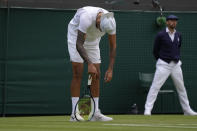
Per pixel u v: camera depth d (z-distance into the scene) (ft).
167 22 121.90
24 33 124.57
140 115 119.96
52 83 125.59
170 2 137.18
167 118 102.17
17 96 123.65
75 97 87.30
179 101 133.18
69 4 130.52
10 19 123.85
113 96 130.62
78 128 64.80
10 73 123.34
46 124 77.15
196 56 135.13
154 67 133.28
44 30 125.70
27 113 124.26
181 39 124.47
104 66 128.98
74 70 87.15
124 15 131.54
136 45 132.36
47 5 129.18
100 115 87.71
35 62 124.77
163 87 133.39
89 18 81.61
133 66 132.05
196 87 134.82
